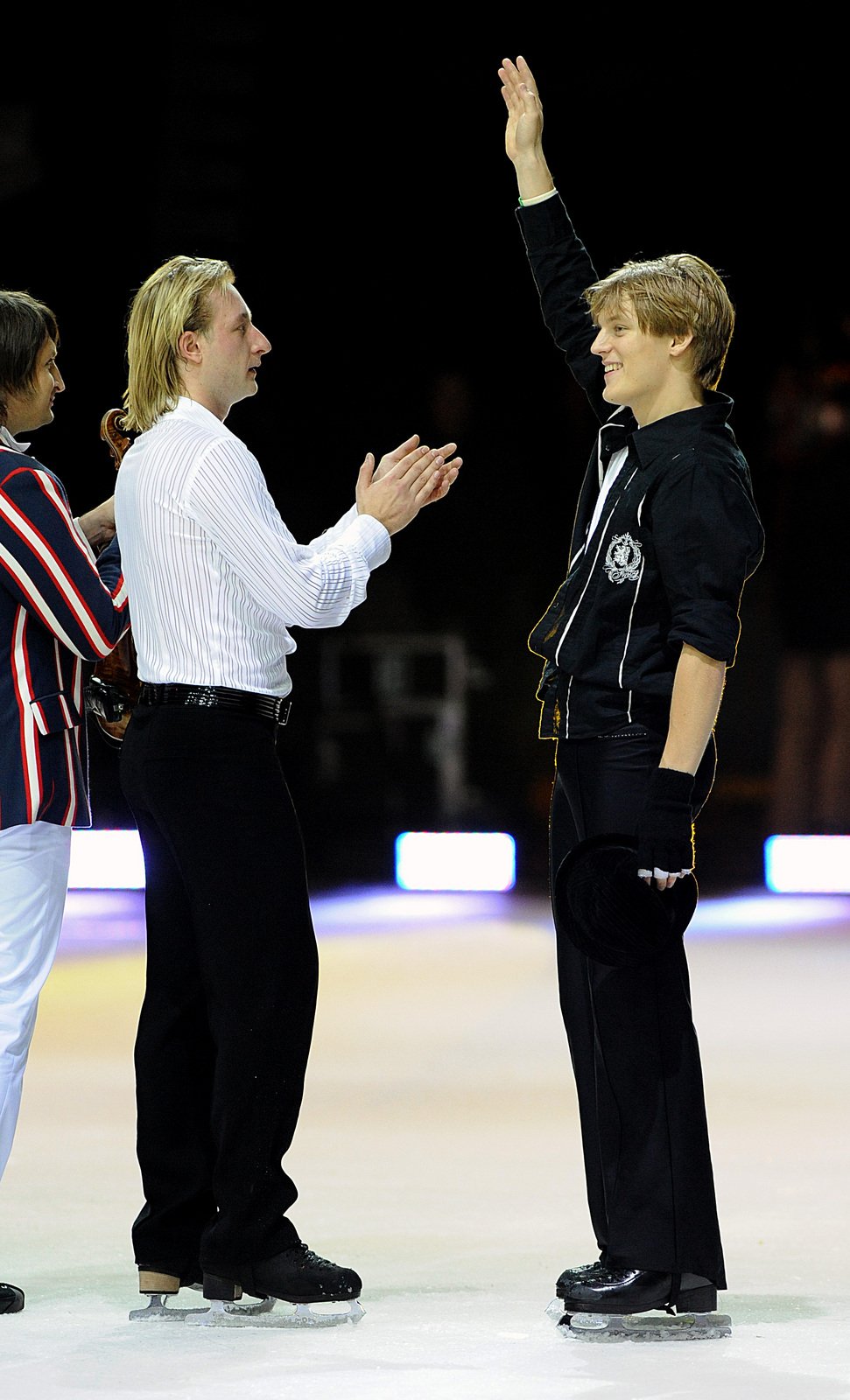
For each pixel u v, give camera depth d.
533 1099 17.03
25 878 11.01
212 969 10.75
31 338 11.34
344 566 10.84
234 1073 10.70
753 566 10.72
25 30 49.50
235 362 11.16
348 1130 15.79
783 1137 15.33
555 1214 13.08
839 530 46.03
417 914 30.06
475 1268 11.79
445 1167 14.48
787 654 45.12
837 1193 13.52
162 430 10.94
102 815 38.72
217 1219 10.72
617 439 11.15
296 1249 10.76
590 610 10.73
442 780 46.16
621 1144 10.57
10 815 10.91
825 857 32.78
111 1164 14.56
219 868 10.68
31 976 11.05
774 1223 12.70
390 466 11.45
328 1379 9.48
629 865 10.23
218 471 10.66
